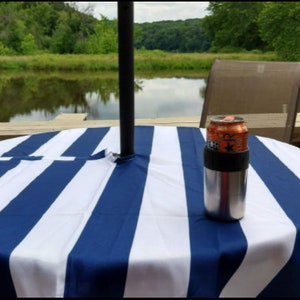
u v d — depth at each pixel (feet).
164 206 2.50
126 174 3.16
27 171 3.29
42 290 1.90
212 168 2.19
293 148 3.96
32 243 2.04
